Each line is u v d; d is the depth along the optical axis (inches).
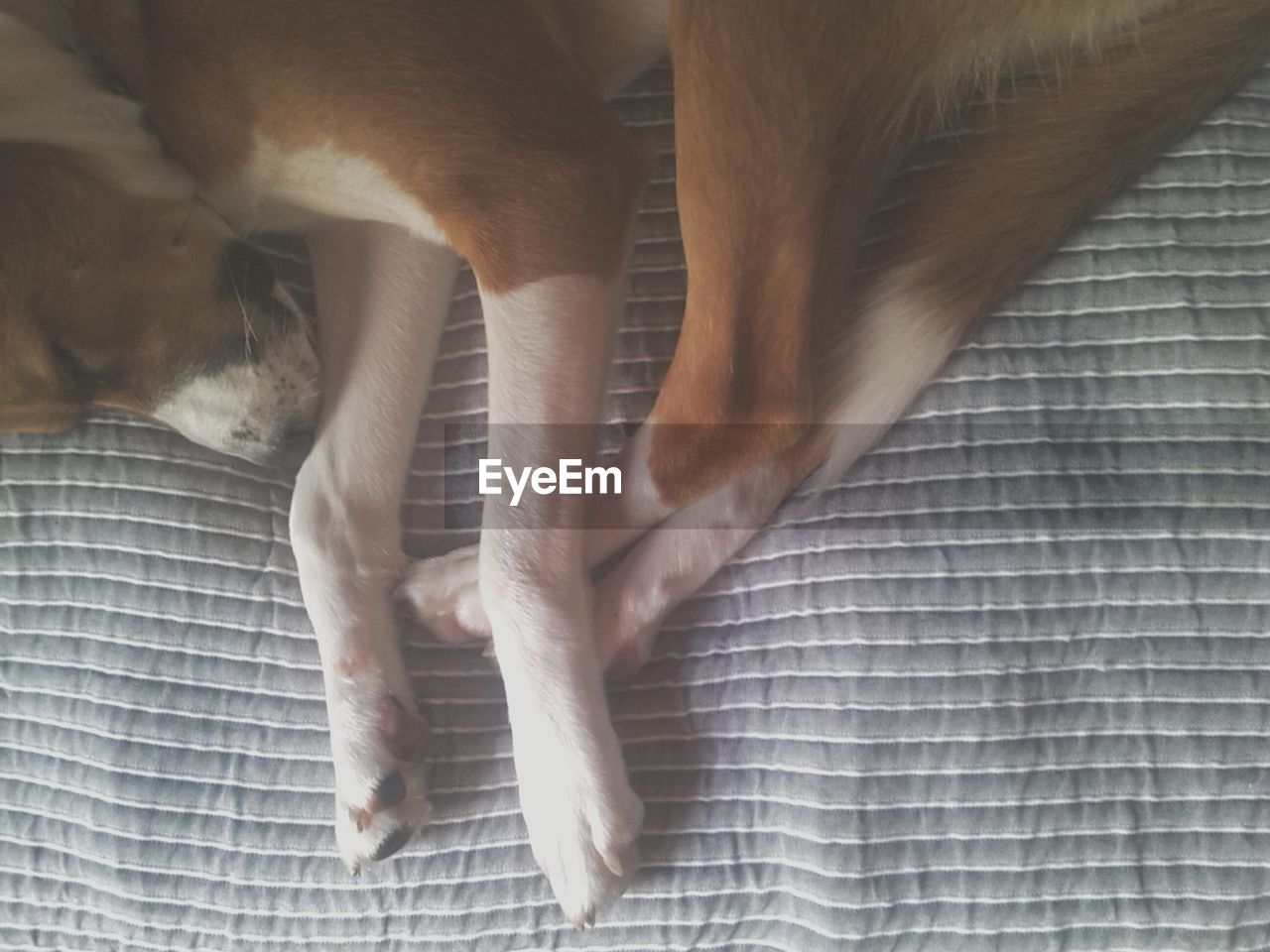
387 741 18.9
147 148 17.7
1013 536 18.6
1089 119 18.4
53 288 16.5
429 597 19.9
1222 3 18.0
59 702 20.9
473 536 21.0
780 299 17.8
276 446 19.2
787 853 18.7
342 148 17.7
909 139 18.7
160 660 20.7
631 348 20.7
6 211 16.1
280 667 20.6
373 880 19.9
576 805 17.8
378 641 19.8
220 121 17.8
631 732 19.4
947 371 19.3
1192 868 17.7
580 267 17.9
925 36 17.4
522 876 19.5
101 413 20.9
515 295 18.0
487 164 17.5
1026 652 18.3
